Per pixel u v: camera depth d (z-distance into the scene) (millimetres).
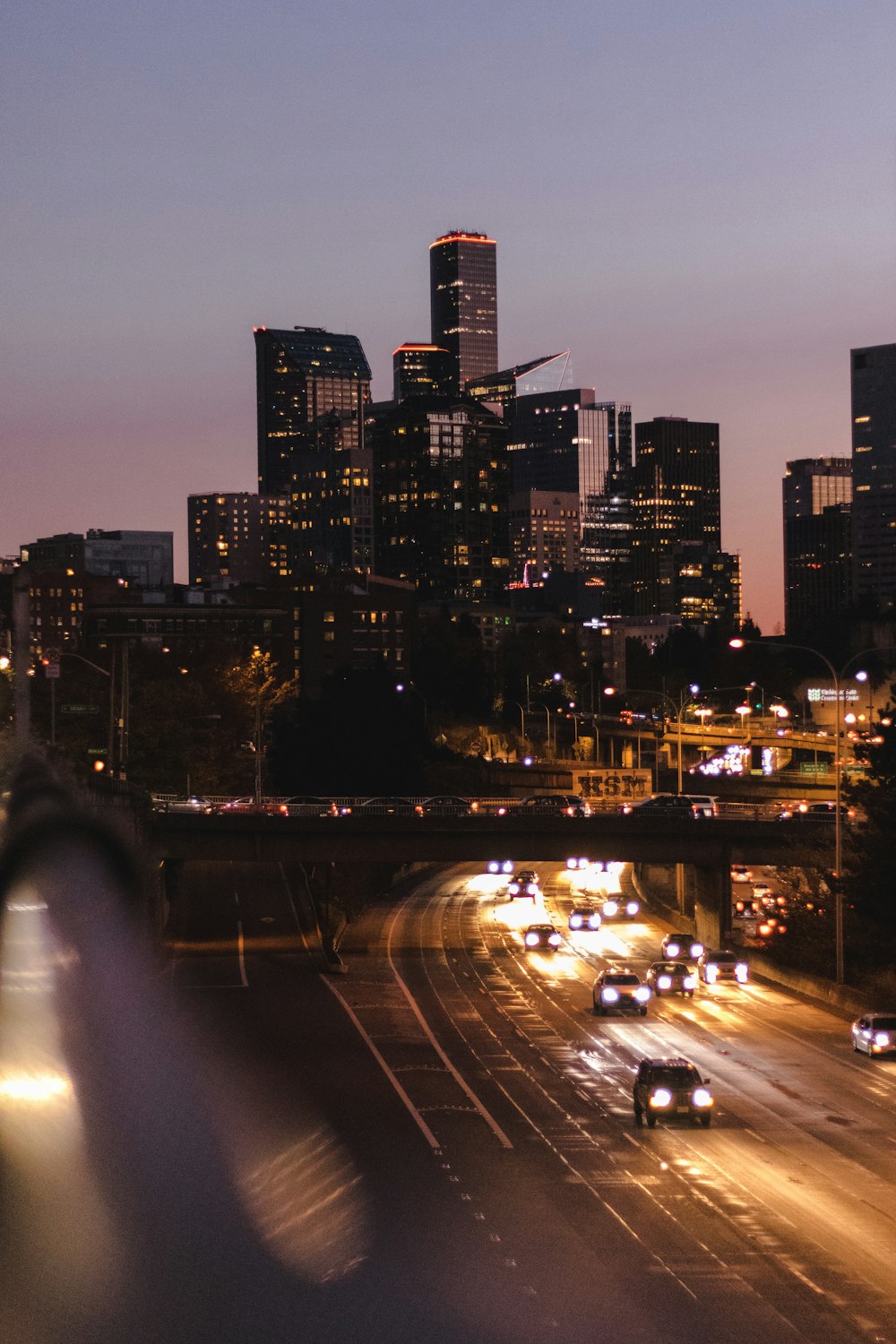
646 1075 63000
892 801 103000
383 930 134125
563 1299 40438
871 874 101500
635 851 119562
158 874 94312
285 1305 38375
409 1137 59750
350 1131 60188
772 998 99000
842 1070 74062
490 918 143875
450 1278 41875
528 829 118812
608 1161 56312
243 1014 89062
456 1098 67875
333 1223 45844
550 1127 62156
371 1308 38562
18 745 32156
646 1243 45906
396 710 177375
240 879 145875
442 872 190125
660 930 136250
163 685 149750
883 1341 37500
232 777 168125
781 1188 52344
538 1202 50406
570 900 159125
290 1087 68500
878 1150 57938
